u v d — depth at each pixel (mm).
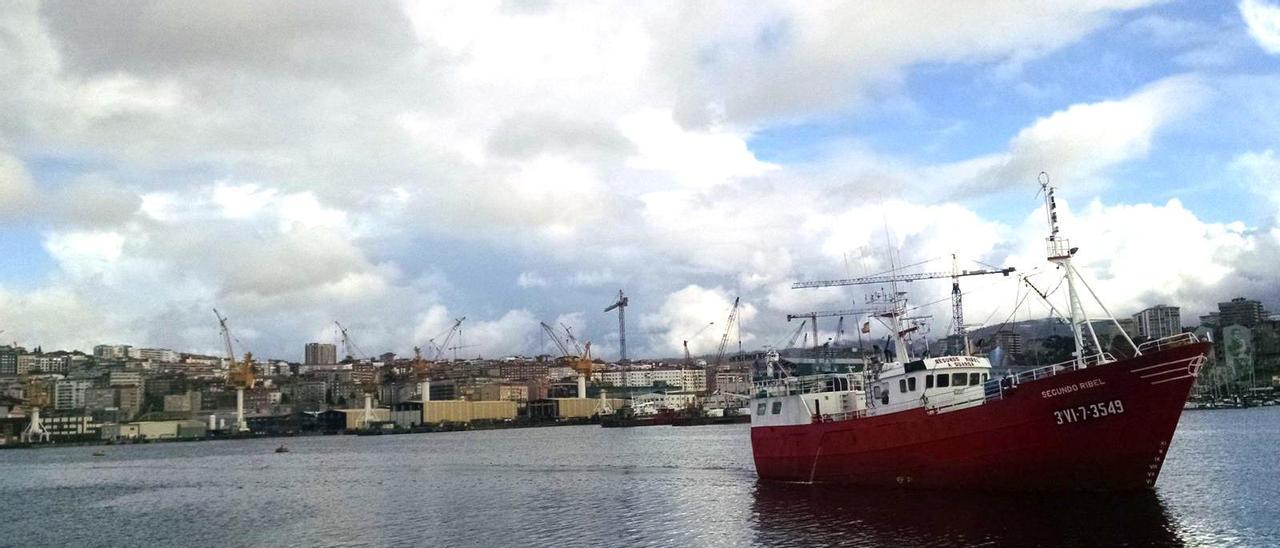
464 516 84688
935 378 70500
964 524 58844
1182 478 88188
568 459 173375
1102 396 59156
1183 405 57625
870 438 72188
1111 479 60625
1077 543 53156
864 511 65812
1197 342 56594
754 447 88562
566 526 74500
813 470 78500
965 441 65250
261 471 174125
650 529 70000
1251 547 53156
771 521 66250
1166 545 53031
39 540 83250
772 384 86500
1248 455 113562
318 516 91062
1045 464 62062
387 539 73188
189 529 86000
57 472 198125
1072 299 63750
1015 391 62375
